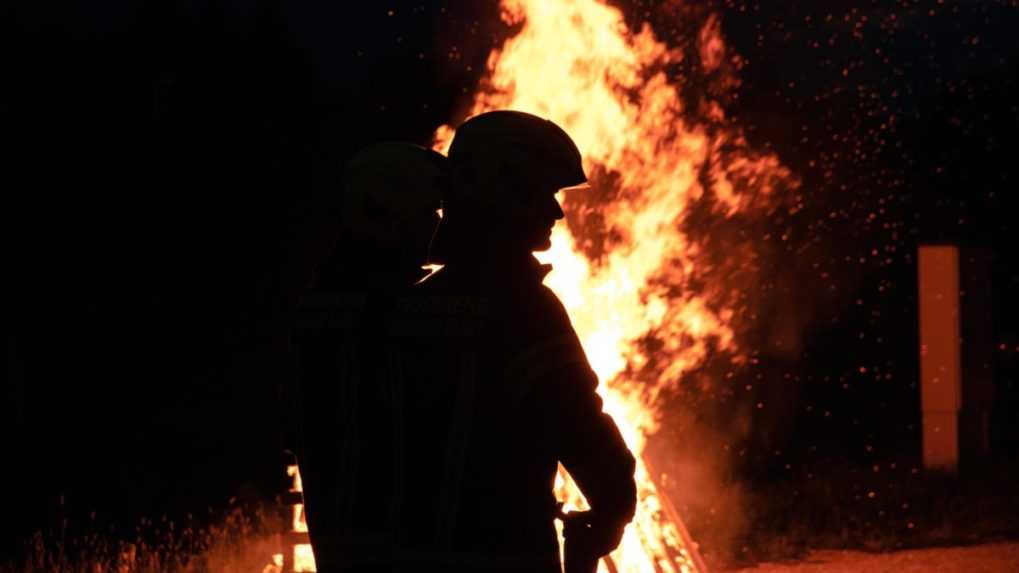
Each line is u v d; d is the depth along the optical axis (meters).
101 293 19.66
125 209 19.50
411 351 3.83
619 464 3.71
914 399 25.12
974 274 20.22
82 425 19.09
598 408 3.73
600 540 3.74
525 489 3.70
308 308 4.27
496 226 3.90
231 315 19.53
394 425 3.84
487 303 3.77
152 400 19.47
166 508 14.48
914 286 25.56
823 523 14.48
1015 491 16.67
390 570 3.88
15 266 19.31
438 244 3.98
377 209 4.36
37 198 19.31
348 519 3.96
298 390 4.22
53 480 16.09
